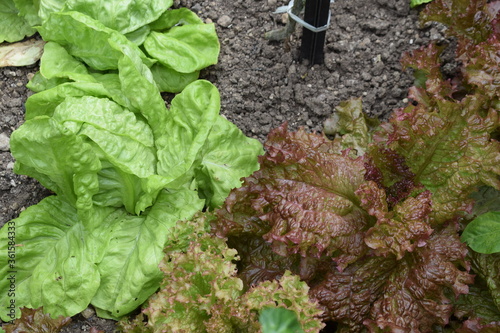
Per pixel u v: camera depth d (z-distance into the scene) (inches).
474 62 35.4
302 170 34.2
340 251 34.7
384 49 40.2
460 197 34.2
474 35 37.4
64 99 35.6
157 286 36.3
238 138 38.2
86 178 34.6
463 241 33.8
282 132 35.3
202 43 39.4
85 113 34.5
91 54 37.6
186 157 35.2
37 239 37.1
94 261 36.3
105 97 36.0
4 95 39.8
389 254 34.2
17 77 40.1
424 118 34.1
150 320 33.1
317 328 32.5
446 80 39.5
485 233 33.3
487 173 33.7
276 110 40.0
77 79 36.5
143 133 36.2
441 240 34.0
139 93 35.7
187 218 36.3
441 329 34.3
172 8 41.3
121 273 36.4
